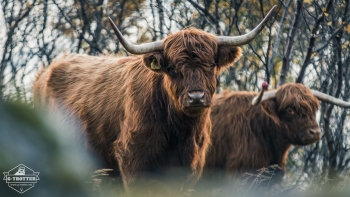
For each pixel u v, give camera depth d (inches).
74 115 1285.7
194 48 1055.6
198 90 1032.8
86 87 1302.9
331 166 1669.5
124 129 1147.9
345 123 1897.1
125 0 2038.6
